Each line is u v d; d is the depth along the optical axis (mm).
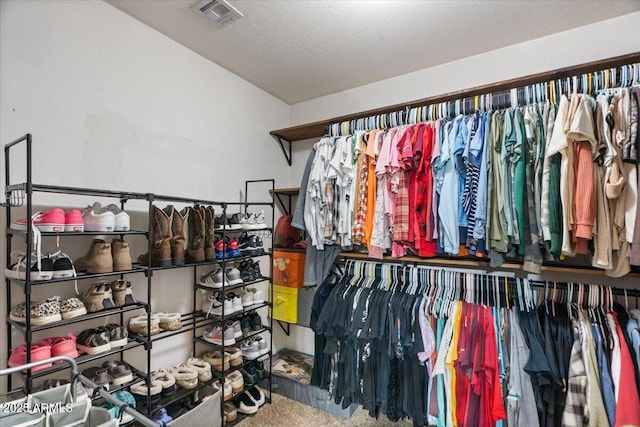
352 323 1854
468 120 1688
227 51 1985
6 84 1241
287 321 2354
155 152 1761
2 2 1233
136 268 1417
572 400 1319
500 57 1947
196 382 1666
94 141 1501
